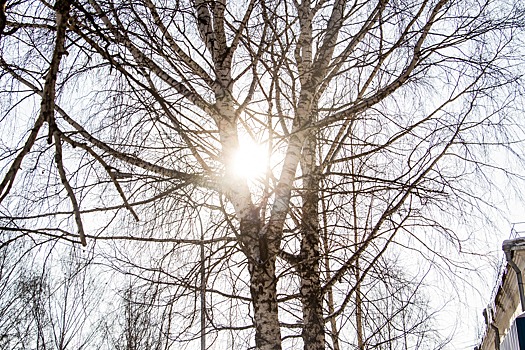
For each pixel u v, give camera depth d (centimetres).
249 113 602
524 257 1012
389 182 572
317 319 595
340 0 691
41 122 295
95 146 543
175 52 585
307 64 668
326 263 627
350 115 598
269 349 521
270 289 541
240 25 619
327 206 627
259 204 562
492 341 1527
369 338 604
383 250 606
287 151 602
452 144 625
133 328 520
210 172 534
